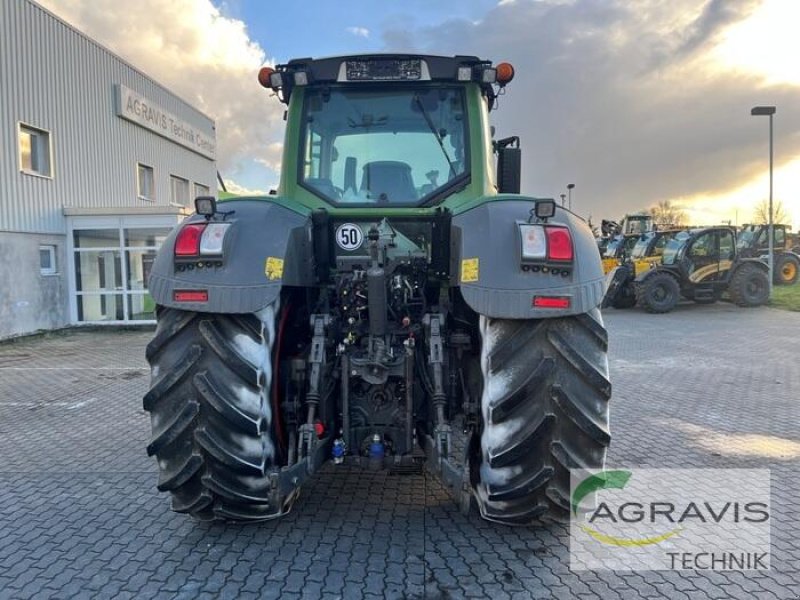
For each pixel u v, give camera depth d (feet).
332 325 10.81
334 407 10.84
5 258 43.78
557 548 10.07
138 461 15.05
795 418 18.45
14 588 9.02
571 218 9.78
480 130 12.21
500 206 9.94
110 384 25.68
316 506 11.71
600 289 9.18
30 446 16.53
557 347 8.99
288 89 12.56
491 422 9.11
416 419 10.76
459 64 11.98
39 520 11.46
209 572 9.37
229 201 10.45
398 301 11.03
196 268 9.28
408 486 12.65
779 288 74.90
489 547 10.07
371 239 10.45
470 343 10.82
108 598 8.71
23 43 46.39
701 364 28.25
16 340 42.96
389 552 9.92
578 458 9.06
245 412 9.12
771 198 64.64
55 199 49.44
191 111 79.05
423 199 12.00
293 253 10.05
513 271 9.03
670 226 68.85
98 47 56.75
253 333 9.32
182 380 9.23
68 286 49.70
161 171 70.85
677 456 14.87
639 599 8.61
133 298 49.34
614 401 20.75
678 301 54.65
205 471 9.30
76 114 53.11
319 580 9.07
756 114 64.90
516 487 9.13
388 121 12.31
